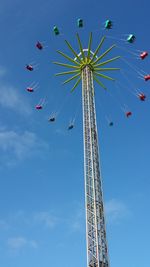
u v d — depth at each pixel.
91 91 70.06
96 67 75.00
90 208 56.84
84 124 65.44
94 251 52.91
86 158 61.59
